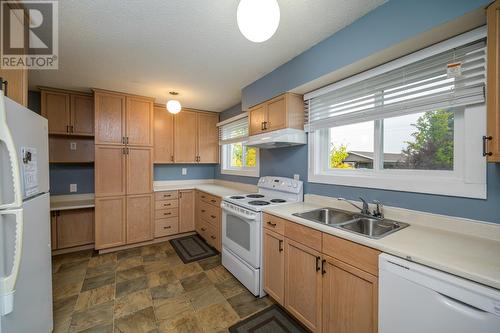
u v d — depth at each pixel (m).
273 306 1.95
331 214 1.96
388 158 1.79
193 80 2.67
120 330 1.66
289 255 1.75
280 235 1.84
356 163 2.02
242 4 1.09
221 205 2.62
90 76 2.53
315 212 1.93
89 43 1.85
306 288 1.59
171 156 3.82
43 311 1.38
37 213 1.30
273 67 2.33
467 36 1.23
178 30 1.68
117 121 3.09
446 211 1.37
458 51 1.31
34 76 2.52
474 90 1.24
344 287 1.33
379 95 1.71
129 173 3.19
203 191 3.46
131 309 1.90
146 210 3.32
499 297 0.76
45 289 1.42
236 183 3.69
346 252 1.32
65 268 2.61
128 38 1.78
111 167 3.06
